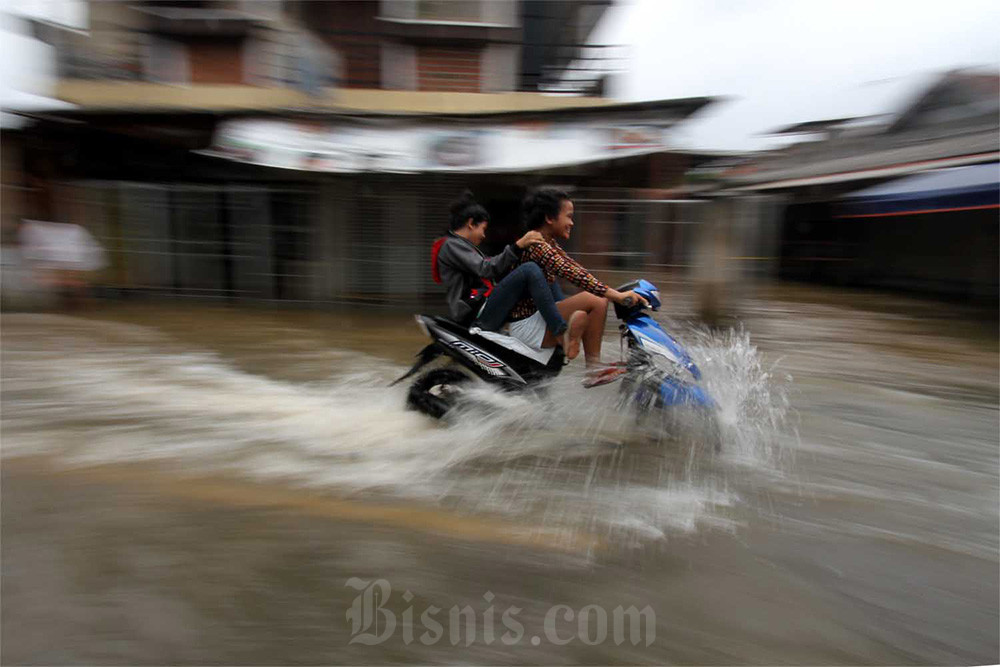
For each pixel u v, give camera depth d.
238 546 2.62
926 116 14.03
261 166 9.17
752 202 9.25
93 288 9.84
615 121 9.02
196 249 9.86
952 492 3.39
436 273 4.51
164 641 2.03
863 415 4.82
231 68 12.48
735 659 2.02
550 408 4.17
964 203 10.05
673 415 3.95
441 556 2.58
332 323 8.54
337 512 2.96
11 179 9.68
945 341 7.94
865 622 2.22
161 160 9.99
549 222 4.18
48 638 2.03
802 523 2.97
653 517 3.00
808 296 12.53
